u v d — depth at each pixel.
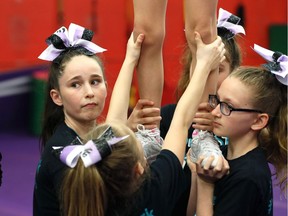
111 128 2.27
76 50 2.62
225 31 3.09
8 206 5.46
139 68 2.77
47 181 2.50
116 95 2.74
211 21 2.58
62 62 2.59
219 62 2.60
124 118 2.70
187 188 2.52
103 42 8.34
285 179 2.56
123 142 2.21
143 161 2.33
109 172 2.17
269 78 2.49
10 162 6.88
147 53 2.73
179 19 8.43
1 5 7.79
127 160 2.19
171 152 2.40
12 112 8.27
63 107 2.72
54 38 2.63
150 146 2.65
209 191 2.43
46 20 8.09
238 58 3.11
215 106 2.51
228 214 2.33
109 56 8.35
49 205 2.51
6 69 8.04
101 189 2.14
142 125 2.76
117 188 2.20
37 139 7.94
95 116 2.57
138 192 2.27
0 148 7.48
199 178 2.44
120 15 8.45
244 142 2.48
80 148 2.19
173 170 2.36
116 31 8.43
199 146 2.51
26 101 8.33
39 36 8.09
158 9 2.66
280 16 9.85
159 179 2.33
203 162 2.38
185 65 3.19
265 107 2.45
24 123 8.35
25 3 7.95
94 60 2.60
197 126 2.60
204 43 2.59
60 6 8.09
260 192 2.34
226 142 2.92
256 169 2.37
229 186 2.37
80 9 8.21
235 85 2.45
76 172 2.16
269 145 2.54
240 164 2.40
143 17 2.67
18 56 8.05
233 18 3.12
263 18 9.65
